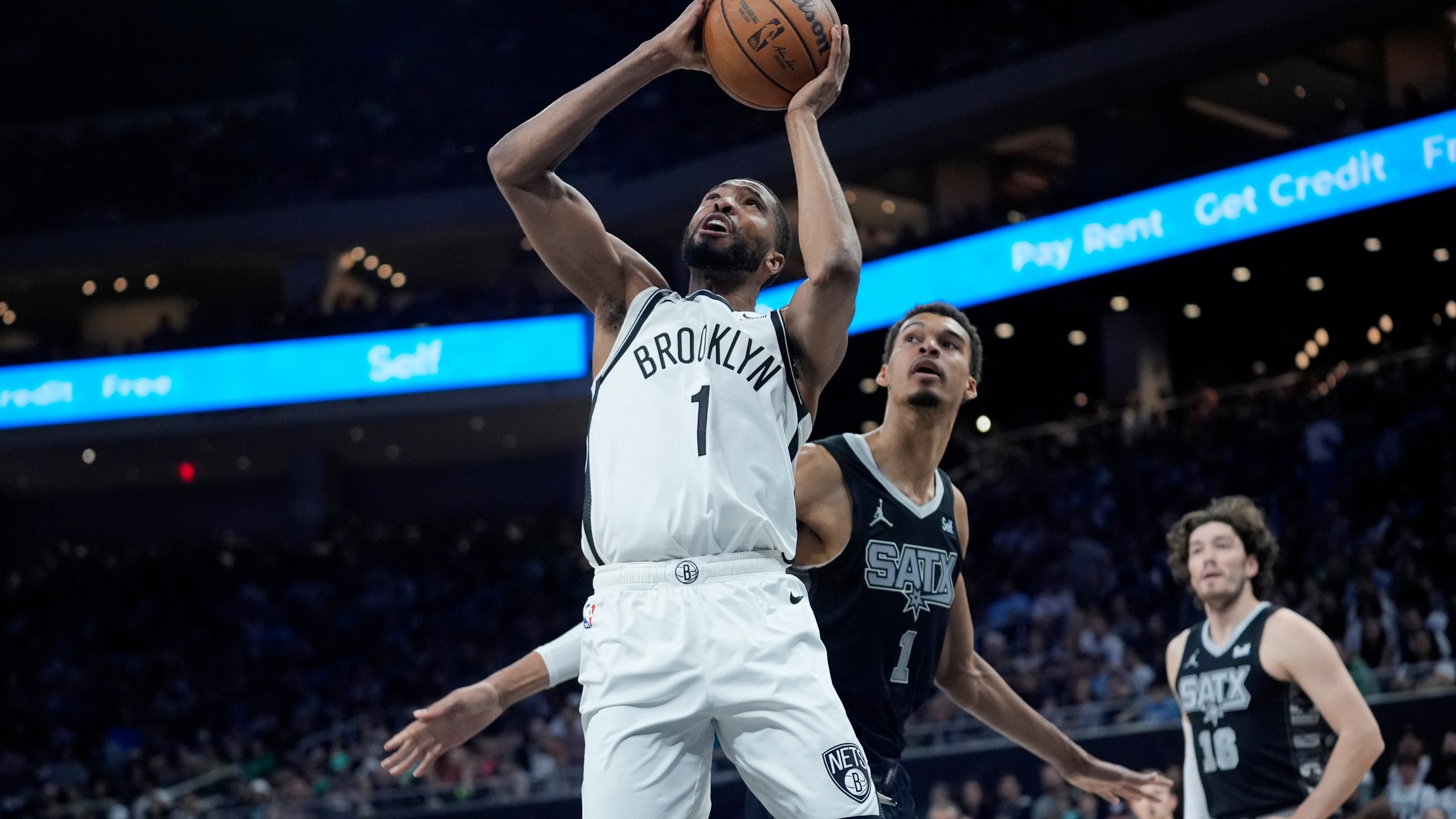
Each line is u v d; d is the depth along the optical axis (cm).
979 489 1705
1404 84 1510
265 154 2150
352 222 2052
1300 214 1352
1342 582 1116
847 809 244
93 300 2320
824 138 1758
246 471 2350
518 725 1389
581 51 2134
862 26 1831
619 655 253
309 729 1589
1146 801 398
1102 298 1599
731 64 292
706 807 261
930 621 345
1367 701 779
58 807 1380
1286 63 1595
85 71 2355
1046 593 1373
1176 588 1270
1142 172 1616
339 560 2000
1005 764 934
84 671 1831
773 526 261
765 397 266
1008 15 1709
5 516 2420
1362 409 1439
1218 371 1973
